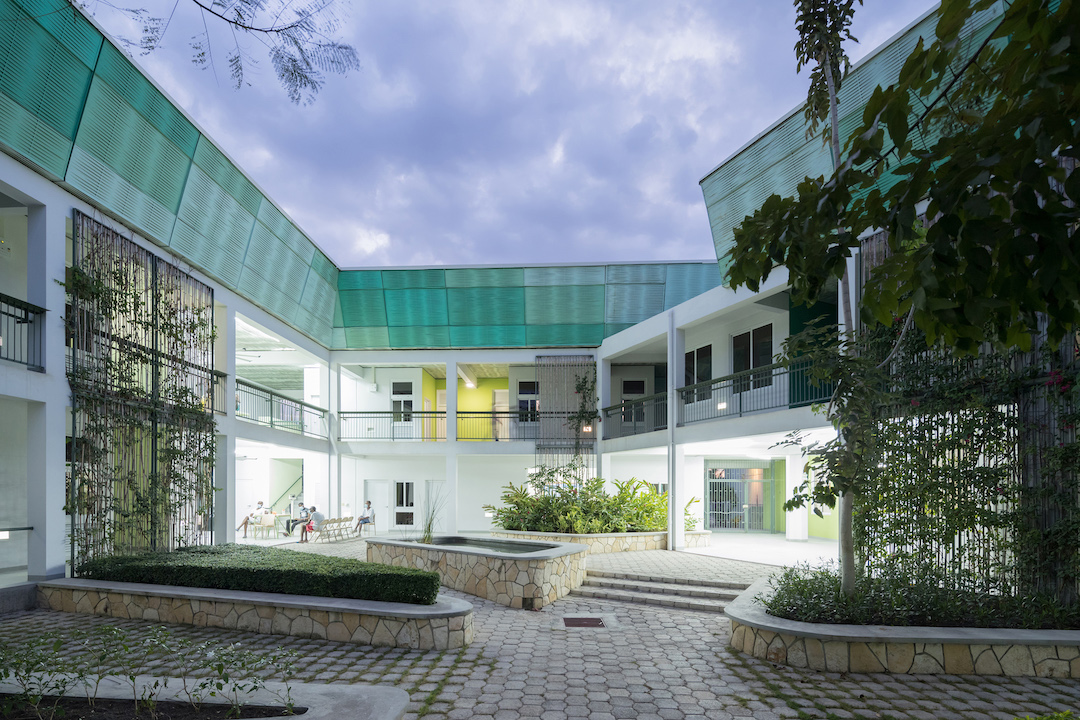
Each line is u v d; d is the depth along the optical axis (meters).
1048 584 6.32
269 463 22.12
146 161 10.12
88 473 9.01
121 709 3.72
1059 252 1.51
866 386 6.07
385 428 20.41
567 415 18.33
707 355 16.06
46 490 8.46
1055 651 5.63
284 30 2.76
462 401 23.22
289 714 3.63
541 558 8.89
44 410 8.52
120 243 9.84
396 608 6.67
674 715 4.75
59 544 8.62
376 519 20.12
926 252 1.78
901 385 7.36
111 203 9.70
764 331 13.98
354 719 3.50
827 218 2.05
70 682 3.75
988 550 6.62
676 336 14.45
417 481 20.25
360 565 7.71
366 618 6.73
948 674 5.66
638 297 18.09
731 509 18.77
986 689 5.29
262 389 14.79
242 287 13.57
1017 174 1.60
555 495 15.49
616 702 5.01
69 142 8.73
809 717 4.71
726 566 11.32
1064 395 6.23
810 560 12.01
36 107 8.15
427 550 10.78
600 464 18.02
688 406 16.73
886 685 5.39
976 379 6.86
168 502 10.43
